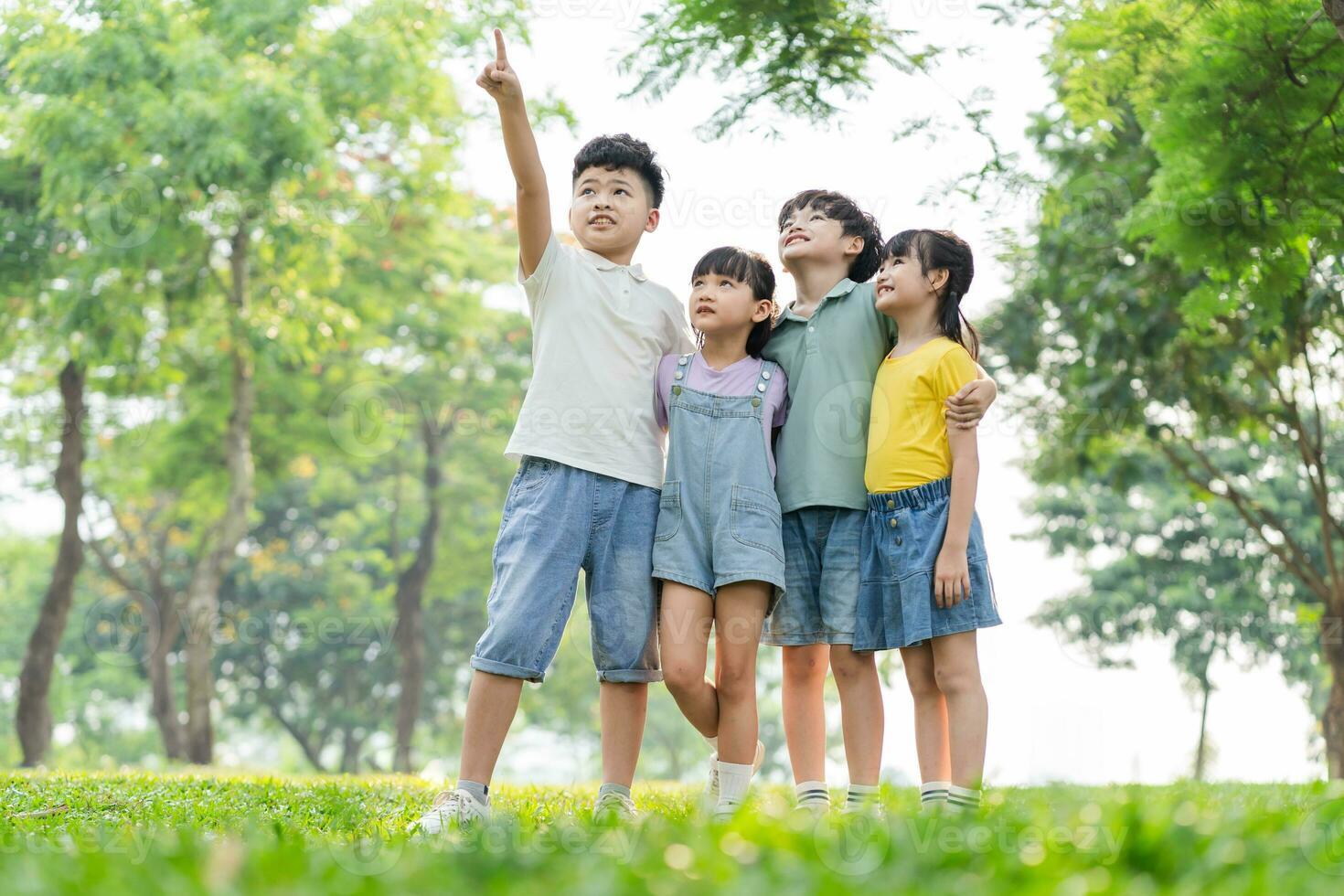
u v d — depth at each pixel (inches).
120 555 1039.0
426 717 1141.1
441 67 565.9
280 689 1114.1
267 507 1069.8
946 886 68.7
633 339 150.4
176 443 733.3
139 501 838.5
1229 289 295.6
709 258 148.7
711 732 148.9
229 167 530.0
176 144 528.4
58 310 589.6
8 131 558.9
